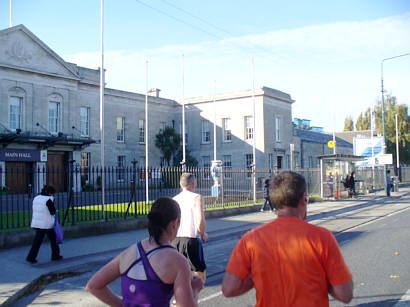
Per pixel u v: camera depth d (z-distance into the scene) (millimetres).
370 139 39156
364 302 5547
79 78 31562
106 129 34938
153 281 2377
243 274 2494
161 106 40406
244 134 37688
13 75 27344
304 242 2355
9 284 6777
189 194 5332
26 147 26984
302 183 2586
